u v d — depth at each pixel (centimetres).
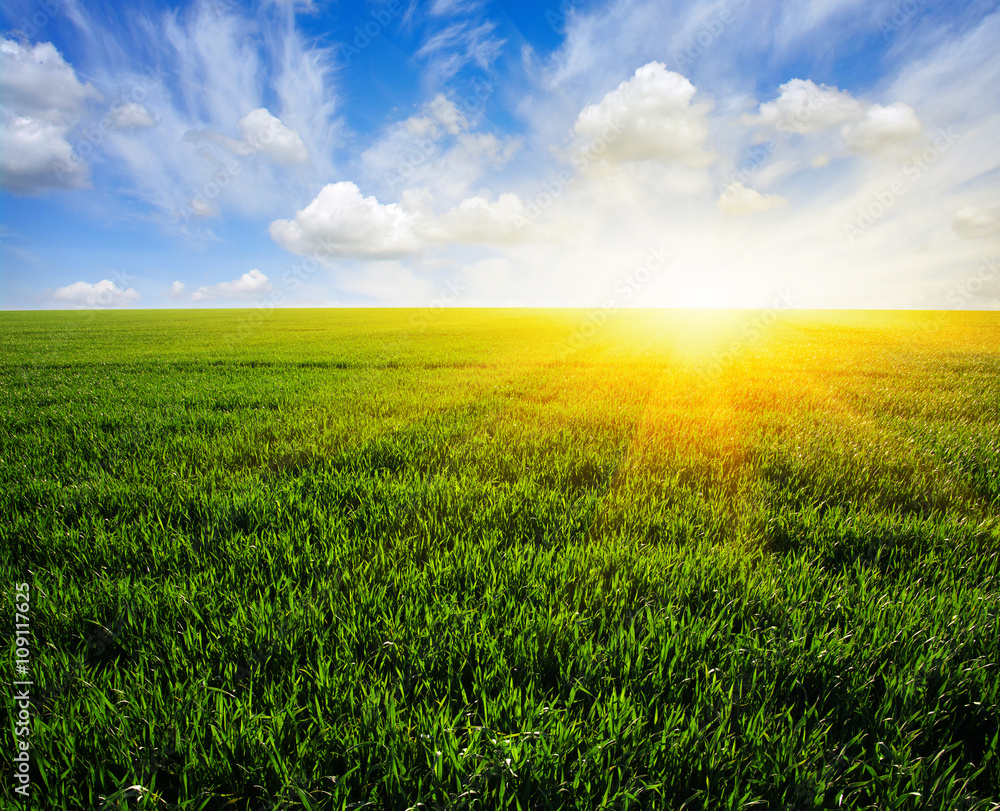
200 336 2919
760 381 1162
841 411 832
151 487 453
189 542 351
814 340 2475
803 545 357
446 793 168
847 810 166
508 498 430
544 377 1230
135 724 196
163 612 273
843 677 221
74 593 284
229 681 221
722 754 182
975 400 923
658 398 931
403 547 345
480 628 252
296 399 919
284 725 196
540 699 217
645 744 187
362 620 262
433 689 220
